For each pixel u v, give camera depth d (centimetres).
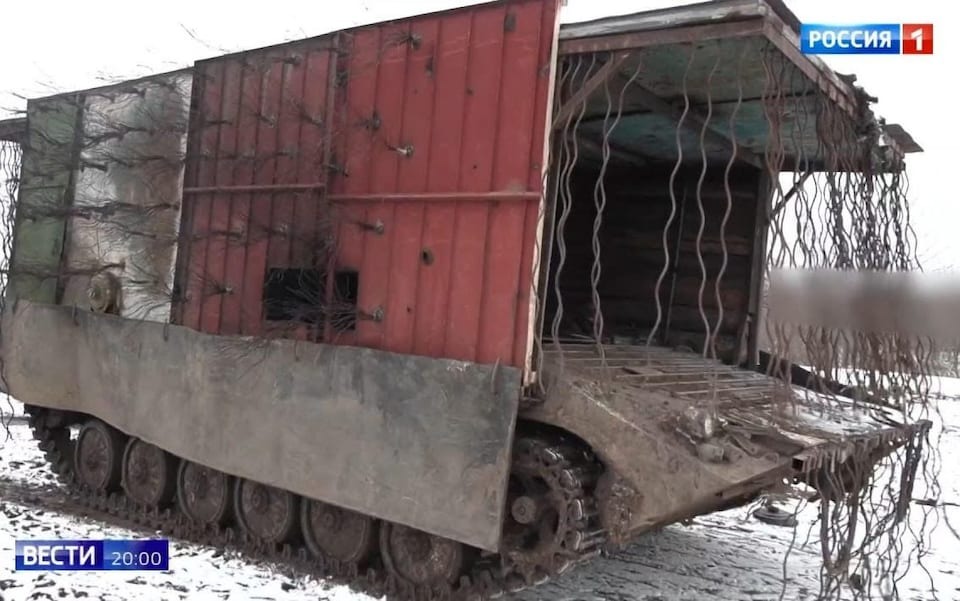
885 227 577
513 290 484
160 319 715
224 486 672
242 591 558
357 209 572
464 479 489
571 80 483
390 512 524
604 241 853
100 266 781
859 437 512
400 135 552
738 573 686
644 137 713
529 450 476
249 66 662
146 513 732
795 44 448
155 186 733
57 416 855
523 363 475
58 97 855
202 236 680
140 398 716
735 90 571
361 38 582
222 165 676
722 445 436
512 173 489
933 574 709
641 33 446
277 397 600
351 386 554
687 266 805
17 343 866
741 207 784
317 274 596
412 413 517
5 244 913
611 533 445
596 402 459
